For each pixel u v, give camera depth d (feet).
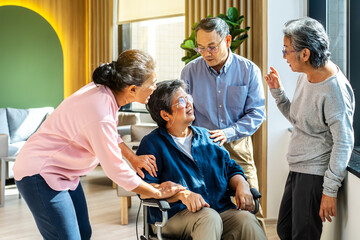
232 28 14.64
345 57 11.34
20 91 24.31
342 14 11.66
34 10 24.77
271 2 13.87
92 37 26.05
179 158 8.78
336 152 8.17
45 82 24.99
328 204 8.27
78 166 8.01
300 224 8.93
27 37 24.36
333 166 8.20
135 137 17.71
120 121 23.02
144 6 23.16
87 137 7.48
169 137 8.80
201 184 8.70
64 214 7.88
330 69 8.25
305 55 8.11
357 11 10.53
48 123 7.82
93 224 14.88
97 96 7.50
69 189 8.29
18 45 24.12
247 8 16.39
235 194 8.95
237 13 14.93
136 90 7.64
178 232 8.42
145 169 8.49
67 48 26.04
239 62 10.56
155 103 8.71
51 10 25.36
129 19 24.06
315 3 13.24
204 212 8.13
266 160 14.16
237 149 10.60
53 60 25.16
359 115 10.66
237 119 10.68
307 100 8.53
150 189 7.93
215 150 9.04
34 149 7.76
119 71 7.48
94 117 7.36
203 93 10.70
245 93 10.49
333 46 12.74
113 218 15.49
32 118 23.52
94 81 7.66
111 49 25.03
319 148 8.68
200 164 8.80
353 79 10.65
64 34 25.89
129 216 15.74
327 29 13.26
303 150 8.86
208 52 9.89
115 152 7.50
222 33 9.86
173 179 8.64
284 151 14.14
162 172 8.77
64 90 26.17
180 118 8.70
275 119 14.10
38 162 7.71
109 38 24.97
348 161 8.29
